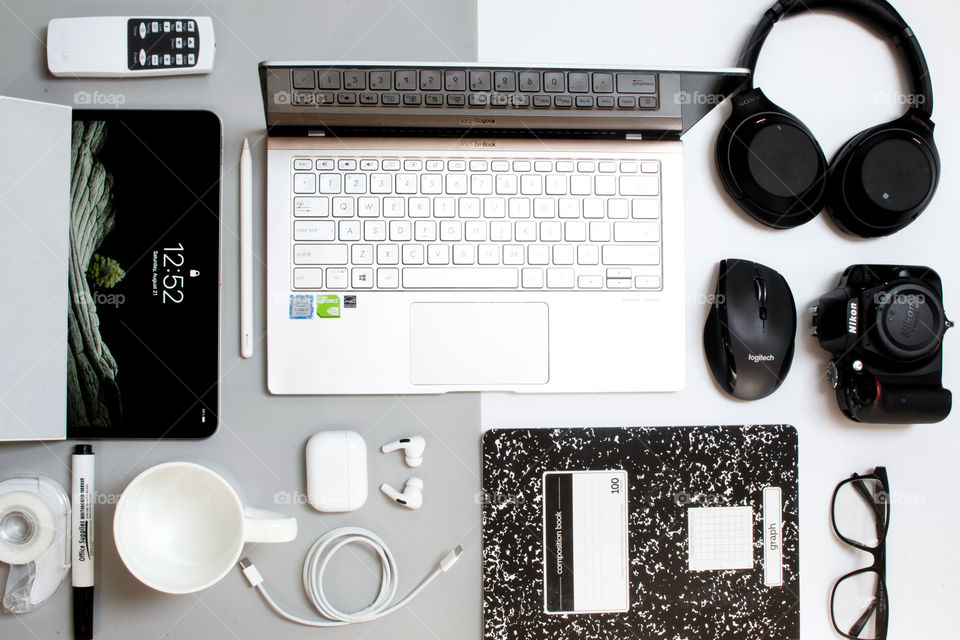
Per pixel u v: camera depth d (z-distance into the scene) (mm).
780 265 675
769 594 651
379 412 638
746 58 652
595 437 646
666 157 643
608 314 634
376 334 617
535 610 633
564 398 649
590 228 636
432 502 640
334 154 617
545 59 665
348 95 547
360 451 616
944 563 680
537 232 633
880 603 662
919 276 635
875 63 688
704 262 670
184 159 629
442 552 639
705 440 655
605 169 638
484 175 630
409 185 623
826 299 646
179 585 547
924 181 643
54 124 595
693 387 660
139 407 614
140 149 626
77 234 613
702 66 677
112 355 614
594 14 670
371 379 616
